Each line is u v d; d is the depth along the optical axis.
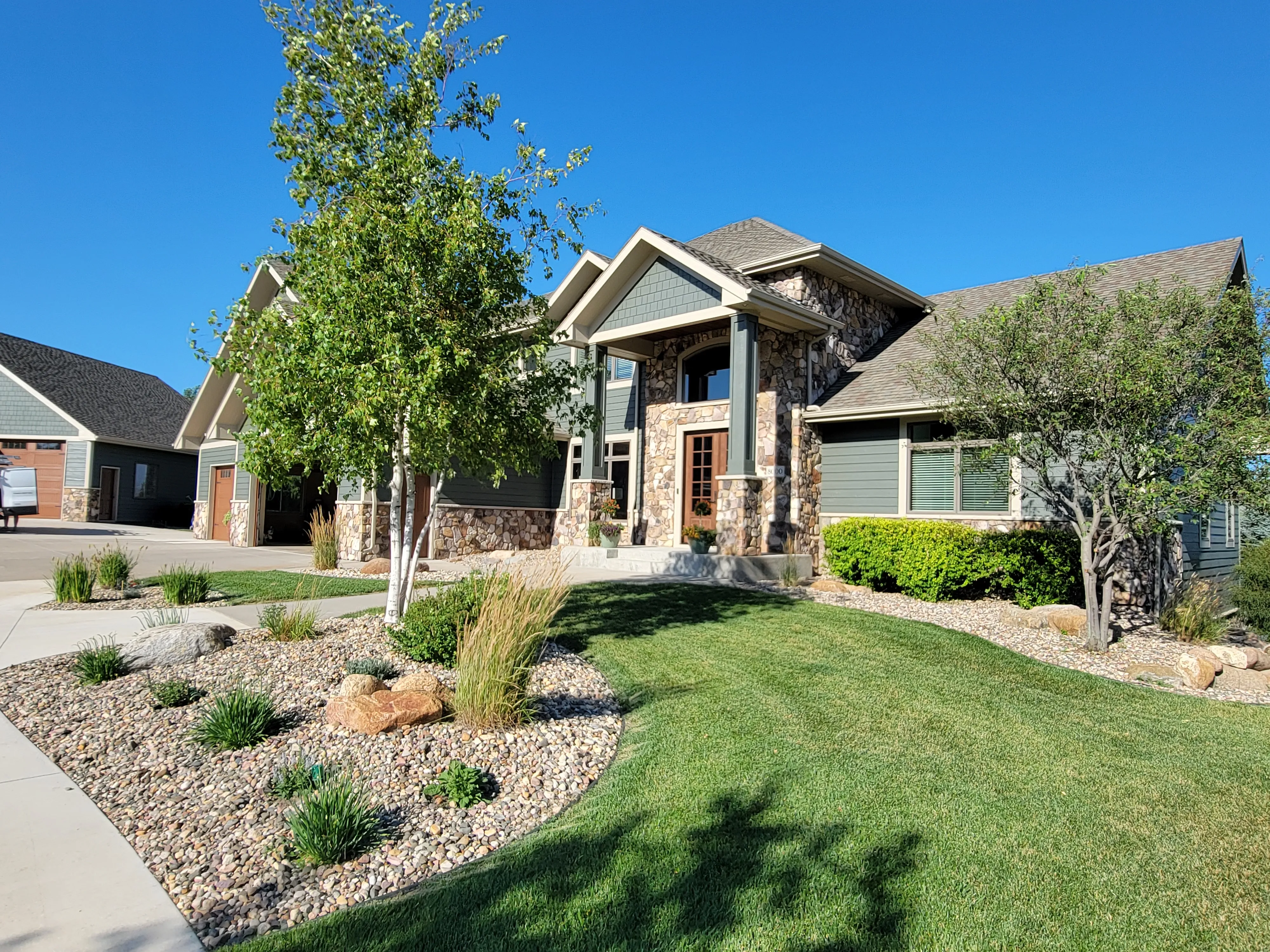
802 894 2.93
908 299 15.34
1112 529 7.63
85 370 29.72
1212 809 3.91
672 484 15.16
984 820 3.64
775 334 13.27
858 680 6.09
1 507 20.94
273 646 6.28
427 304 6.27
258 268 7.16
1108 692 6.15
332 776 3.84
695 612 8.80
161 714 4.77
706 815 3.61
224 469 20.30
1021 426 7.77
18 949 2.52
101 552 15.00
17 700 5.20
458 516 16.31
